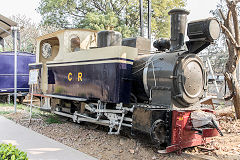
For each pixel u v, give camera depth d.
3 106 11.62
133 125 5.05
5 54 12.25
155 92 5.20
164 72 5.06
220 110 8.51
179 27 5.27
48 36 8.23
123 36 19.42
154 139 4.60
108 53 5.78
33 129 6.89
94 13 20.08
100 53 6.03
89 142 5.68
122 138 5.95
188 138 5.07
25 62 12.70
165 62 5.13
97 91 6.10
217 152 5.04
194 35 4.86
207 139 5.49
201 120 4.89
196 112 5.05
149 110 4.70
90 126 7.02
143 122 4.81
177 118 4.81
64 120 8.02
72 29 7.38
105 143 5.61
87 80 6.45
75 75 6.93
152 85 5.36
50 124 7.54
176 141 4.82
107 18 19.36
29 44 23.80
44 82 8.74
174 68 4.91
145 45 6.59
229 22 7.47
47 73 8.37
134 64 5.90
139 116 4.93
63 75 7.47
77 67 6.84
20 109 10.77
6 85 12.26
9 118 8.52
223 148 5.27
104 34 6.29
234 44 7.08
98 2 22.58
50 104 8.60
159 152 4.55
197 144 5.21
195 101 5.21
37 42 8.93
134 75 5.86
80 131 6.67
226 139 5.94
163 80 5.08
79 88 6.75
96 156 4.76
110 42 6.28
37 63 8.91
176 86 4.90
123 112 5.58
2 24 14.40
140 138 5.73
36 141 5.48
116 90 5.53
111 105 6.34
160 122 4.71
